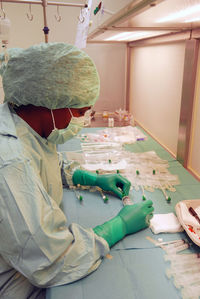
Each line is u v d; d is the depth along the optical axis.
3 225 0.70
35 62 0.79
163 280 0.85
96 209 1.25
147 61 2.48
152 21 1.15
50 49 0.80
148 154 1.89
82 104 0.89
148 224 1.10
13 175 0.71
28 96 0.82
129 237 1.05
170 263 0.92
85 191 1.41
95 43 2.89
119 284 0.83
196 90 1.62
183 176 1.58
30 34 2.81
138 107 2.89
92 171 1.59
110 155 1.85
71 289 0.81
